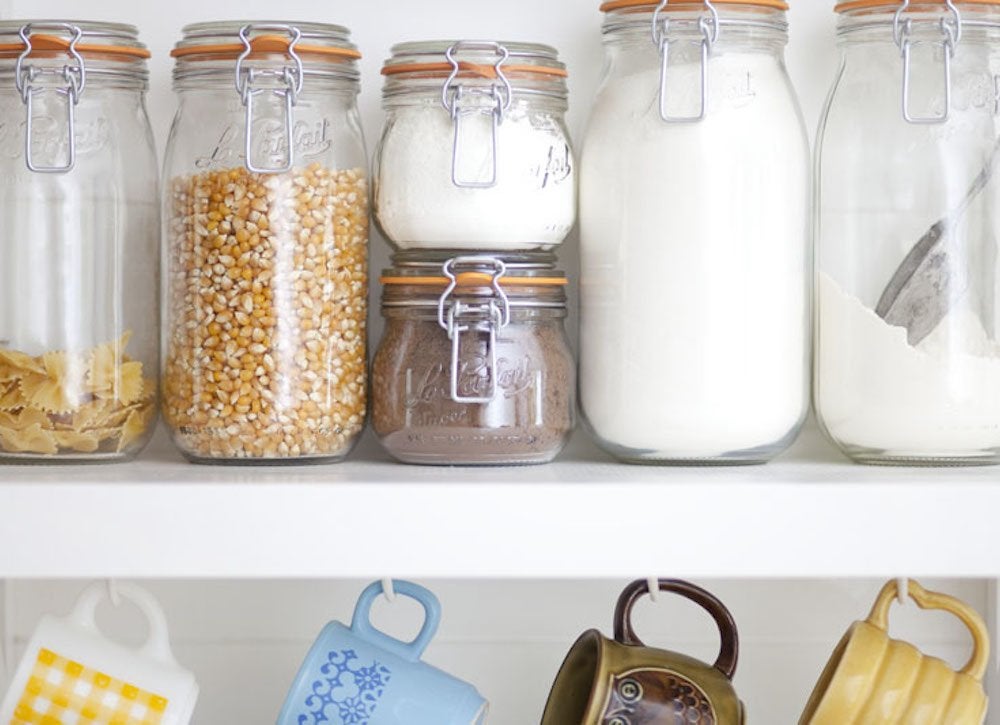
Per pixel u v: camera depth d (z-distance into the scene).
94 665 1.06
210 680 1.26
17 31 1.06
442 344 1.06
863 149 1.12
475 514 0.96
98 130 1.10
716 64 1.07
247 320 1.05
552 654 1.27
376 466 1.09
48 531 0.95
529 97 1.07
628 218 1.07
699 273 1.05
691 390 1.05
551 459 1.10
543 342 1.08
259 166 1.07
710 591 1.27
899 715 1.07
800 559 0.97
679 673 1.09
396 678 1.09
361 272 1.11
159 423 1.23
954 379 1.07
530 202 1.06
